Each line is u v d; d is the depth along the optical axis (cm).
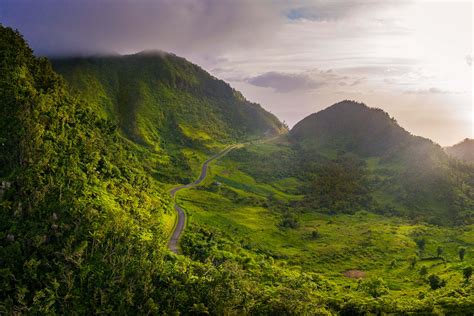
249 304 10256
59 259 9900
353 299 11631
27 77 15288
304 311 10294
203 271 11475
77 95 19412
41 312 8788
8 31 17000
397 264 17725
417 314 10494
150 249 11325
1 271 9269
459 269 15550
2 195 10869
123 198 13538
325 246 19888
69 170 12481
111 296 9544
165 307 9850
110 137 18175
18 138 12162
